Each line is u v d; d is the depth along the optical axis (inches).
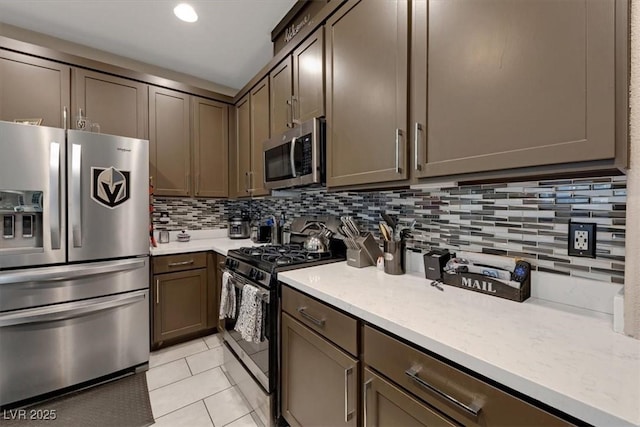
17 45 74.6
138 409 64.1
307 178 64.9
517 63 31.9
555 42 29.0
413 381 32.1
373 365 37.3
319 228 80.7
